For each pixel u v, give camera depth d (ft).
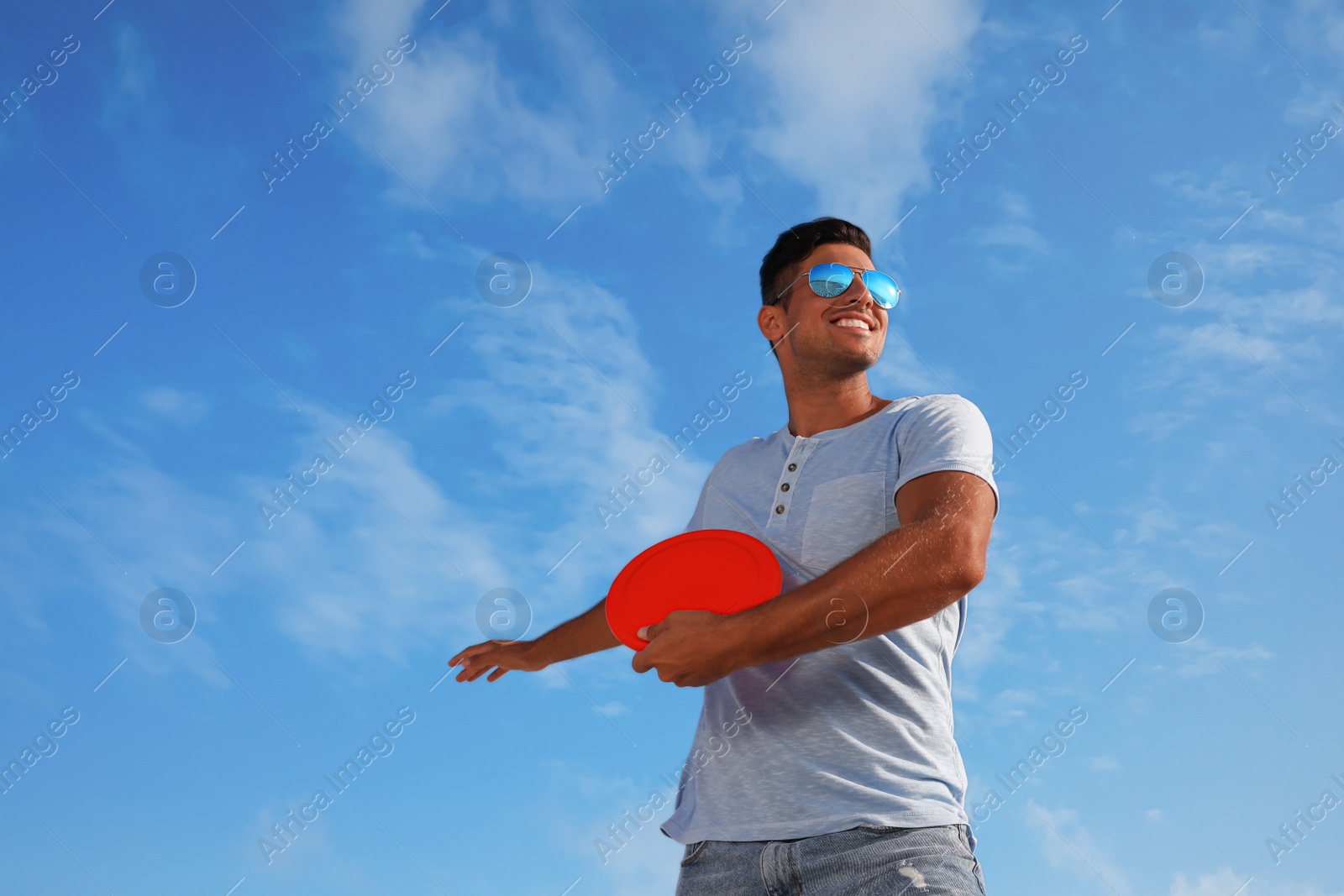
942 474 7.08
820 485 8.10
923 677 7.30
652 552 7.98
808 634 6.22
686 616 6.40
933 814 6.67
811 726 7.09
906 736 7.02
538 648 9.93
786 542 7.98
